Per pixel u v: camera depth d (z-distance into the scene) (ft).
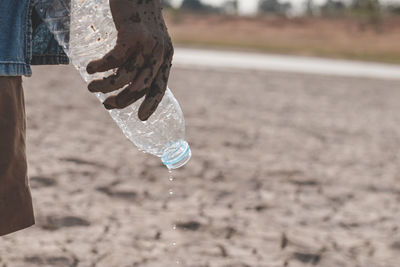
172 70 43.32
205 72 43.83
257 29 143.02
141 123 4.73
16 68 4.10
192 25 146.72
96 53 4.19
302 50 94.79
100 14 4.12
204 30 140.46
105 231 9.64
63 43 4.21
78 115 20.86
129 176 13.16
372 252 9.59
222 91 32.14
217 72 44.62
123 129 4.80
